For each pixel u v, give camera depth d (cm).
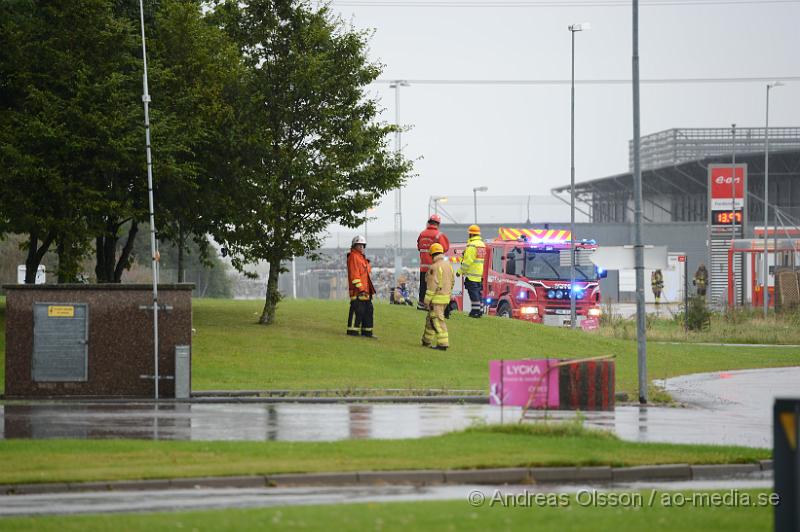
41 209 8481
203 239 10581
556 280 11550
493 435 4488
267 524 2722
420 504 3077
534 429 4538
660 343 10762
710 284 17788
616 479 3781
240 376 7250
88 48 8688
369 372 7606
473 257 9956
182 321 6719
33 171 8194
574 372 5175
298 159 8738
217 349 7938
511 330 9631
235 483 3553
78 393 6638
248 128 8806
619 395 6794
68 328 6656
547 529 2653
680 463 3916
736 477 3844
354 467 3728
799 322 13112
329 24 9106
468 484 3638
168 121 8625
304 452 4047
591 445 4266
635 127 6875
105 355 6681
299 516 2842
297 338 8438
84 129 8344
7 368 6619
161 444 4259
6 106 8875
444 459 3888
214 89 8794
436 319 8606
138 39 8888
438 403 6278
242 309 10000
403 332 9106
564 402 5175
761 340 11606
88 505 3177
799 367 9250
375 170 9088
